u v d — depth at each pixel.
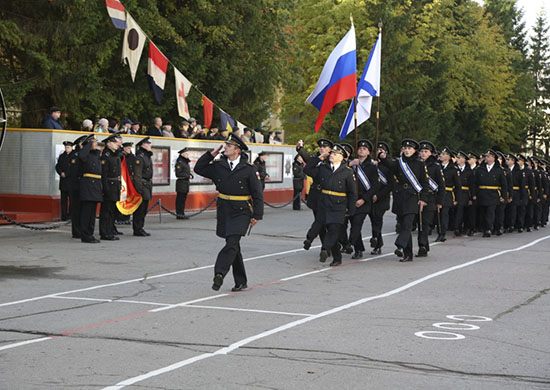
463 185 19.67
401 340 7.38
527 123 65.19
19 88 22.34
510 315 8.76
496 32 62.22
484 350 7.05
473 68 53.66
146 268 12.16
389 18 44.72
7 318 8.21
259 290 10.27
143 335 7.46
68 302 9.18
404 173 13.58
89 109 25.31
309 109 48.06
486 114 55.97
